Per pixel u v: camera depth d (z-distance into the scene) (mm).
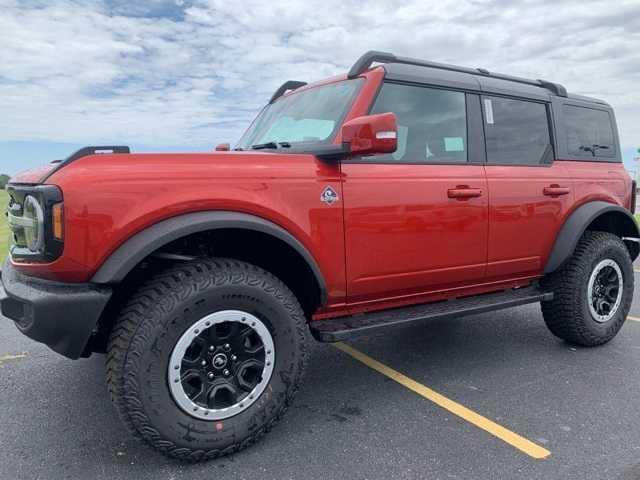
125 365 2211
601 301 4035
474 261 3393
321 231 2719
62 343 2242
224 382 2447
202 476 2332
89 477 2328
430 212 3119
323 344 4238
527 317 5012
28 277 2385
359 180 2861
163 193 2309
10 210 2611
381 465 2410
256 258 2889
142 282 2496
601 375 3498
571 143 4117
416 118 3215
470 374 3547
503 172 3537
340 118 2949
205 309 2340
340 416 2932
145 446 2594
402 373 3590
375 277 2961
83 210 2164
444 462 2428
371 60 3201
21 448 2584
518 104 3803
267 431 2592
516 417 2885
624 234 4473
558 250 3803
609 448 2539
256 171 2557
